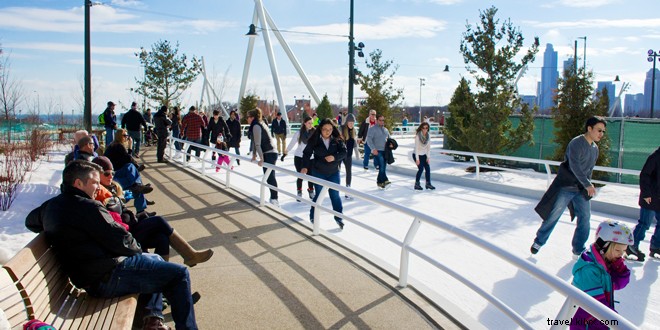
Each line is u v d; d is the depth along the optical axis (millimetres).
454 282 5293
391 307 4039
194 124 15336
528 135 15188
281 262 5195
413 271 5613
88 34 14547
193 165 15445
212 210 7895
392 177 13953
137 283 3307
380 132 11453
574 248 6164
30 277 2756
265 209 7957
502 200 10273
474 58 15156
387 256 6152
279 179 13008
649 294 5082
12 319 2498
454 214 8828
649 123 12398
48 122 19969
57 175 10562
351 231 7359
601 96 12898
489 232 7523
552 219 6176
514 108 15281
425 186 11844
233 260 5262
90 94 14688
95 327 2875
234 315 3869
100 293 3266
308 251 5609
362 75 20969
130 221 4211
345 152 7438
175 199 8898
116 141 6996
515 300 4836
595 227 8039
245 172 14180
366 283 4590
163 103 28922
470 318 3768
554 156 13523
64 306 3176
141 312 3680
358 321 3768
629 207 8773
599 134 5844
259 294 4301
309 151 7387
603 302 3215
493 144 15242
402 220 8172
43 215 3299
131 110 16016
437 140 33281
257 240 6070
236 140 15766
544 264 5996
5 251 5059
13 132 14828
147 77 28797
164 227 4258
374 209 9109
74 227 3213
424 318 3830
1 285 2461
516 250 6574
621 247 3223
